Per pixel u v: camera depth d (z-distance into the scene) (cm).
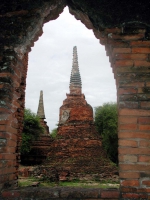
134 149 352
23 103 576
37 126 2738
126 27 402
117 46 396
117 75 383
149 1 409
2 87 398
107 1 421
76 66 2123
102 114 3369
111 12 413
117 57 391
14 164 438
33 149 2648
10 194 366
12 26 426
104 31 416
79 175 1438
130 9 409
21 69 457
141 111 365
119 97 374
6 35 423
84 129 1688
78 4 432
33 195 364
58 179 1401
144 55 389
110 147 3105
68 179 1405
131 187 341
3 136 384
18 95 450
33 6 431
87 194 358
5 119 390
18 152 523
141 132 357
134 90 374
